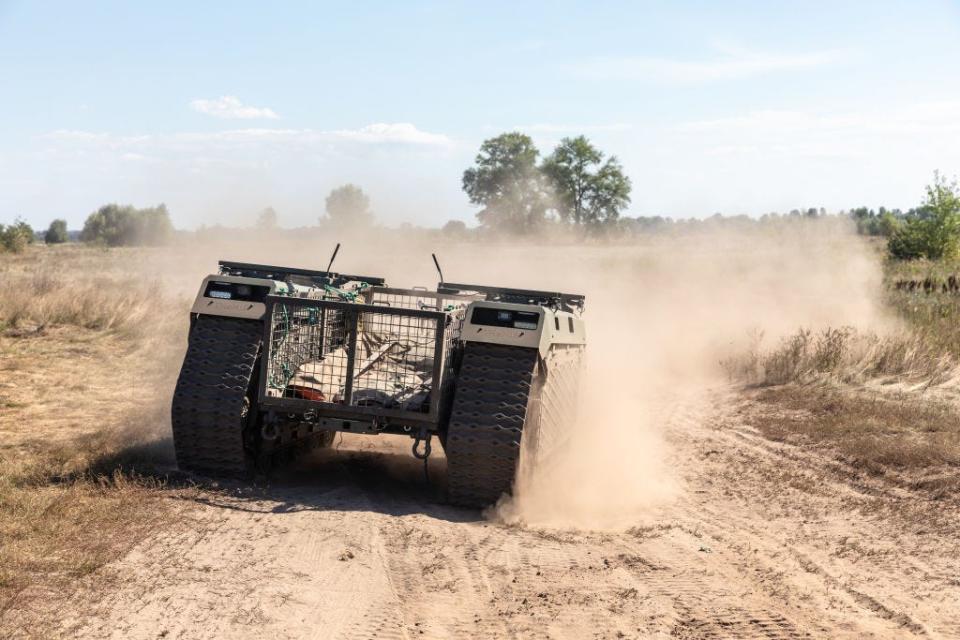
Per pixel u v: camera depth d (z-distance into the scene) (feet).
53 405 37.06
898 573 20.02
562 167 306.76
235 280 25.54
